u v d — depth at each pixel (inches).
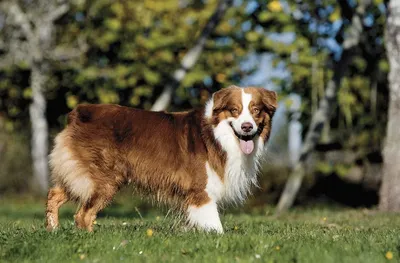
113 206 737.0
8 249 236.2
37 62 689.6
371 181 751.7
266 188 757.9
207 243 240.8
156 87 708.7
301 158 624.1
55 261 221.3
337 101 641.0
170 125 299.6
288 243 243.6
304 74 632.4
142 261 217.3
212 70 686.5
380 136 690.2
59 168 297.0
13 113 790.5
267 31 631.8
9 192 970.1
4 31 715.4
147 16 675.4
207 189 290.7
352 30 593.3
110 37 655.1
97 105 303.9
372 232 306.3
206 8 693.9
